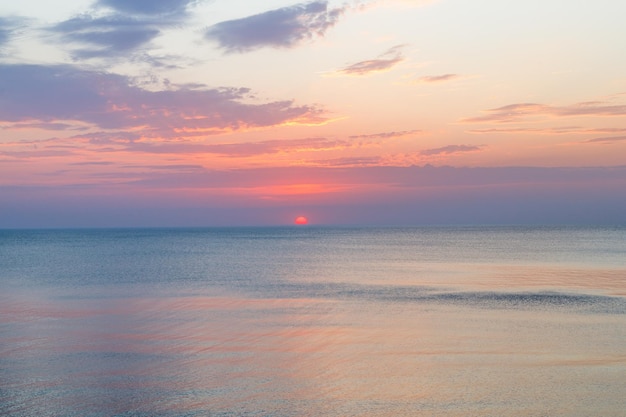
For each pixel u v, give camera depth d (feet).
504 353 79.66
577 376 68.23
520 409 57.52
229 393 63.36
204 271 212.23
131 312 117.08
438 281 173.17
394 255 307.37
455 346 84.23
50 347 85.87
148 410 58.39
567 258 268.62
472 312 114.32
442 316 109.91
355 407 58.59
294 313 114.62
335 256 301.84
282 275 195.21
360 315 111.65
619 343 85.20
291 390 64.18
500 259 266.16
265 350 82.84
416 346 84.48
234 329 98.32
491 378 67.82
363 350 82.38
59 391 64.64
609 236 626.23
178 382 67.62
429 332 94.48
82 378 69.56
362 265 237.66
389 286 160.86
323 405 59.31
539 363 74.13
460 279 178.29
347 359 77.36
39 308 123.34
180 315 112.98
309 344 86.43
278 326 100.63
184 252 349.41
